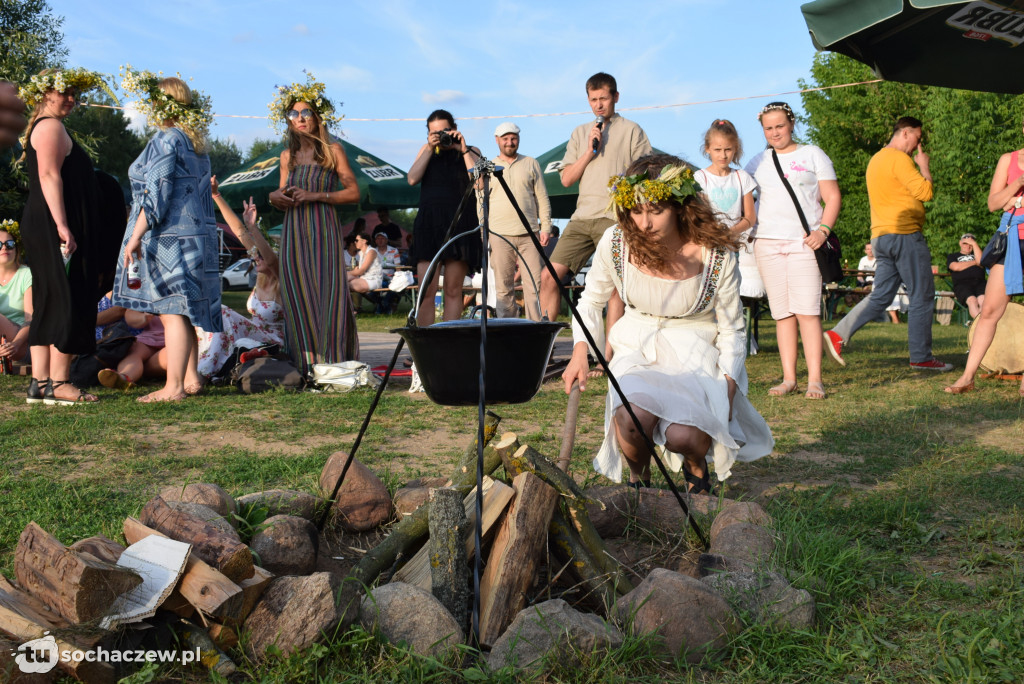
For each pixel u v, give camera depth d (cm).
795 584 245
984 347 630
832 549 274
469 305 1144
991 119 2205
